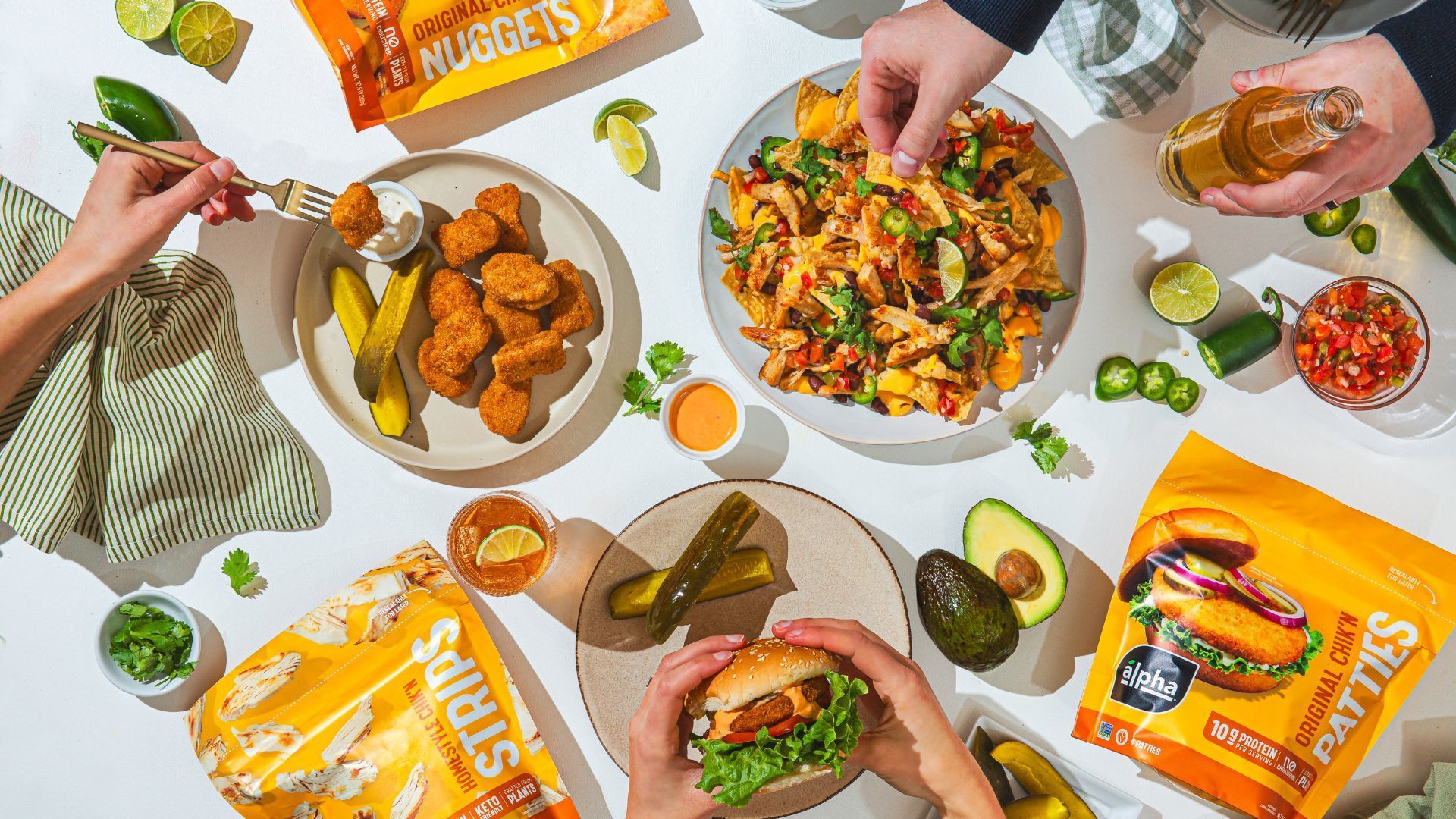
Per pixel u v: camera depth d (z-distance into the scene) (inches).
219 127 85.6
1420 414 87.2
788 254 80.2
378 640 82.7
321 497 86.4
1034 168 80.4
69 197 85.7
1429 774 86.9
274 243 85.7
